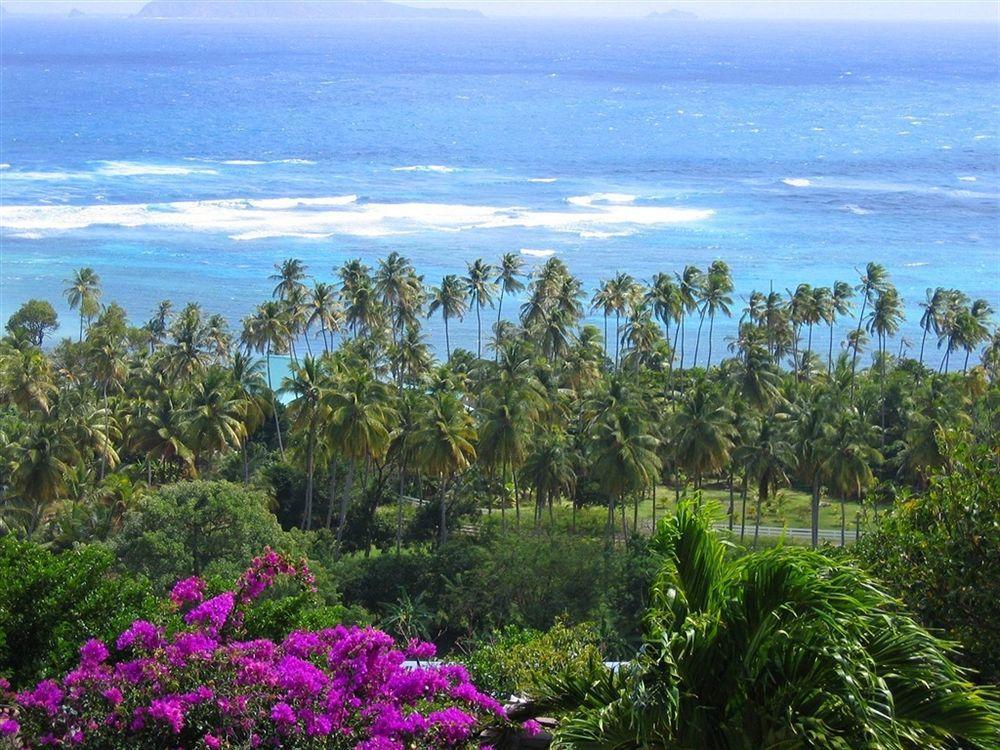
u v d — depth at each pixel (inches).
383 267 4726.9
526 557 2126.0
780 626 476.1
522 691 695.1
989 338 4977.9
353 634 530.9
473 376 3890.3
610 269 7760.8
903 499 772.6
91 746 487.2
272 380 4785.9
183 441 2982.3
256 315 4753.9
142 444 2972.4
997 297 7337.6
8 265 7583.7
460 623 2090.3
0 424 2896.2
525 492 3501.5
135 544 1961.1
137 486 2586.1
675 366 6230.3
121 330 4665.4
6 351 3841.0
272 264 7751.0
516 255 6496.1
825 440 2913.4
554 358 4313.5
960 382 4025.6
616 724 480.7
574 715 508.1
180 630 637.3
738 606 486.0
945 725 473.4
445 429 2714.1
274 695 499.8
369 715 501.0
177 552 1952.5
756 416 3275.1
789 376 4436.5
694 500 541.3
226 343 4598.9
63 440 2566.4
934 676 481.1
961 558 660.7
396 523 3065.9
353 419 2714.1
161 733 489.7
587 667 571.2
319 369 3036.4
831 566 496.7
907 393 4124.0
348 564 2406.5
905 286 7647.6
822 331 6875.0
